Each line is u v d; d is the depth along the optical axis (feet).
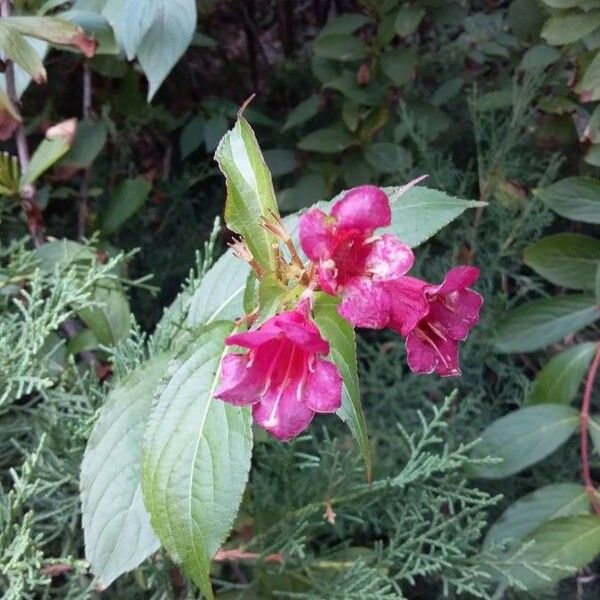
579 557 1.14
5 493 1.15
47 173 1.54
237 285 1.00
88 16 1.29
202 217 1.98
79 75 1.75
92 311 1.17
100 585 0.97
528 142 1.74
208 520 0.79
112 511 0.89
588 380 1.27
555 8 1.37
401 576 1.15
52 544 1.15
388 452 1.49
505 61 1.89
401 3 1.65
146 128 1.89
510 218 1.63
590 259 1.36
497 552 1.21
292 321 0.69
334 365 0.70
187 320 1.04
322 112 1.97
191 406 0.81
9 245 1.57
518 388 1.68
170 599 1.08
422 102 1.76
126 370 1.08
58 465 1.06
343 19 1.69
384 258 0.69
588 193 1.33
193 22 1.22
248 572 1.38
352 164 1.74
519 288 1.79
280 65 2.07
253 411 0.72
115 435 0.91
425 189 0.98
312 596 1.08
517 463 1.24
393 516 1.20
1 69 1.19
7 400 1.06
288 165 1.81
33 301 1.08
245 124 0.79
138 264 1.84
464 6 1.89
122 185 1.53
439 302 0.78
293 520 1.20
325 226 0.69
